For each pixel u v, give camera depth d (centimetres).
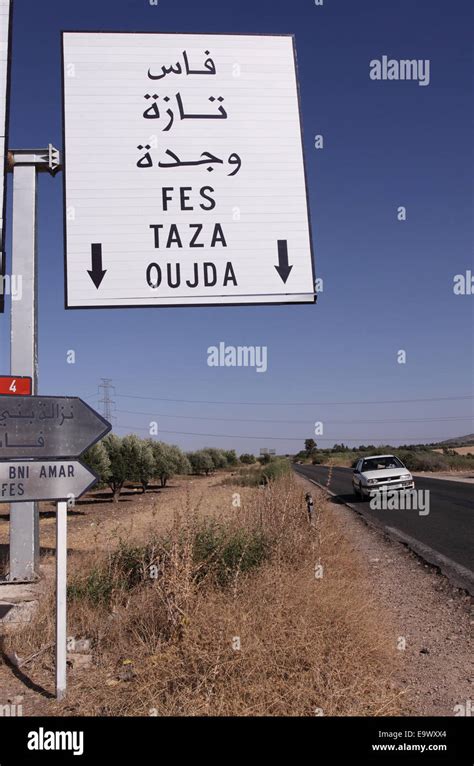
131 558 706
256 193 867
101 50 883
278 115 897
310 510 945
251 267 845
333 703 395
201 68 895
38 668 509
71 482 479
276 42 922
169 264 833
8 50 872
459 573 837
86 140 855
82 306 813
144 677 438
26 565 819
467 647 533
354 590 612
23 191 892
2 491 461
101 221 834
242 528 811
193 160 866
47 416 481
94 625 570
